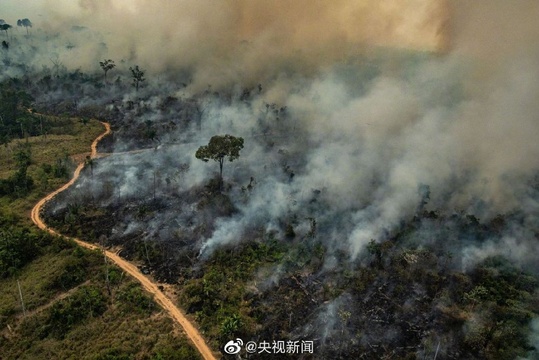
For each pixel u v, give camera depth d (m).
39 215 86.94
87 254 74.00
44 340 57.78
